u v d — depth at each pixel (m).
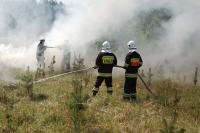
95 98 8.16
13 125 5.81
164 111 7.29
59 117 6.30
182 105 8.07
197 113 7.54
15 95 8.29
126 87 8.42
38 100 7.98
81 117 5.63
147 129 6.02
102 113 6.89
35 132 5.57
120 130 5.80
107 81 8.73
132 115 6.84
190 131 6.16
